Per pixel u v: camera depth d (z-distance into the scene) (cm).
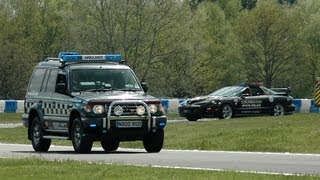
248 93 6475
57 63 3550
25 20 13800
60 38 14338
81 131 3231
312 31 15012
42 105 3559
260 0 14775
